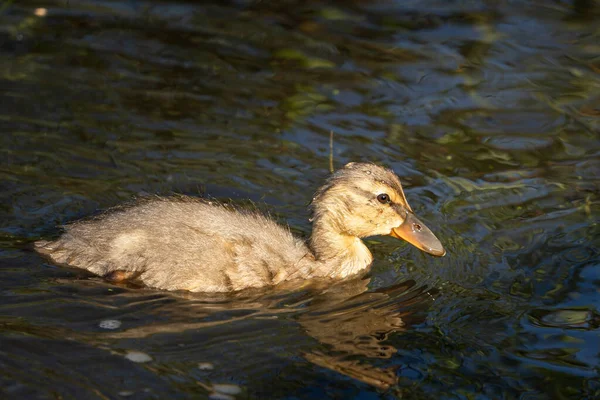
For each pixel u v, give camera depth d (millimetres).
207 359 9789
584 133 15445
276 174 14055
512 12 19344
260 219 12578
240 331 10445
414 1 19641
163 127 15086
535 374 9836
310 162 14406
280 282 11938
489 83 16859
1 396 8914
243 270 11727
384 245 13102
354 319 10891
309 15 19219
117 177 13609
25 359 9500
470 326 10766
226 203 13172
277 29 18609
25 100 15484
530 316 10984
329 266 12234
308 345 10211
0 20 18203
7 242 11836
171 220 11898
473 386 9609
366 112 15922
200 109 15719
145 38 17969
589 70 17188
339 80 16875
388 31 18656
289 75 16984
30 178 13359
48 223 12383
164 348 9938
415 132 15414
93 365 9500
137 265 11383
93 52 17312
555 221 13219
